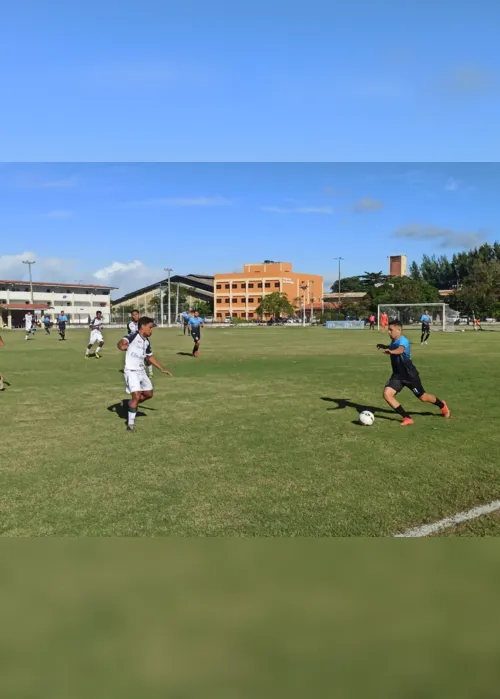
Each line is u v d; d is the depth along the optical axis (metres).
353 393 12.27
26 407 10.59
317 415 9.66
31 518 4.89
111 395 12.12
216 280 125.56
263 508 5.10
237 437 7.99
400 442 7.63
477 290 63.94
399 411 8.89
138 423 9.02
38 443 7.67
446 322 61.28
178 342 35.00
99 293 112.88
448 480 5.90
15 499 5.38
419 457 6.84
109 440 7.84
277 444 7.55
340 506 5.14
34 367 18.59
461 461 6.65
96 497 5.43
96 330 22.75
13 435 8.16
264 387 13.33
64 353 25.52
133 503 5.26
